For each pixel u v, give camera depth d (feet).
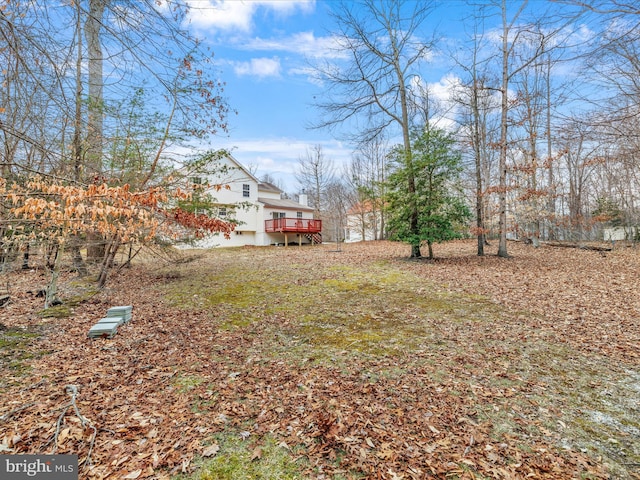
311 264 39.42
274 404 9.52
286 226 72.54
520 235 58.54
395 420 8.70
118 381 10.73
